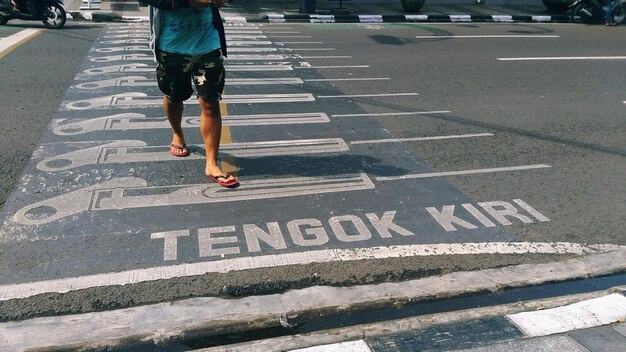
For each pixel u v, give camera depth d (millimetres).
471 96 8180
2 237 3826
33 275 3430
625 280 3639
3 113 6523
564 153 5980
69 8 15664
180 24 4309
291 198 4598
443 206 4590
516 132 6617
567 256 3902
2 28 12414
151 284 3389
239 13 16500
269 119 6723
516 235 4172
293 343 2883
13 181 4711
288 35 13414
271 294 3346
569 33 15180
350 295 3355
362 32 14266
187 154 5418
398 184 4977
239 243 3887
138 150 5523
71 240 3834
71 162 5164
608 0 17016
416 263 3730
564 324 3092
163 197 4516
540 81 9281
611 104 8023
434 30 15086
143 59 9828
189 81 4789
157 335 2951
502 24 17016
